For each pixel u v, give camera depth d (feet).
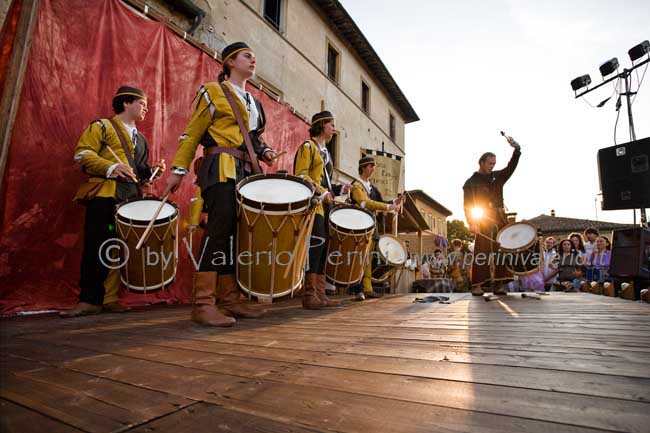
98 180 11.23
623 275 21.49
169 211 11.18
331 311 11.61
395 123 68.54
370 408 3.14
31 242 11.56
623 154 28.25
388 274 18.65
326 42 46.01
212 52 19.31
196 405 3.27
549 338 6.31
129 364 4.75
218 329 7.76
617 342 5.91
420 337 6.55
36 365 4.72
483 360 4.76
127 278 10.96
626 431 2.60
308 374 4.21
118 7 15.11
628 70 32.50
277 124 24.94
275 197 7.82
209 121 8.65
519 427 2.69
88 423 2.90
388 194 42.63
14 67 10.85
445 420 2.85
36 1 11.40
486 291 17.51
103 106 14.07
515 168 16.47
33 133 11.83
